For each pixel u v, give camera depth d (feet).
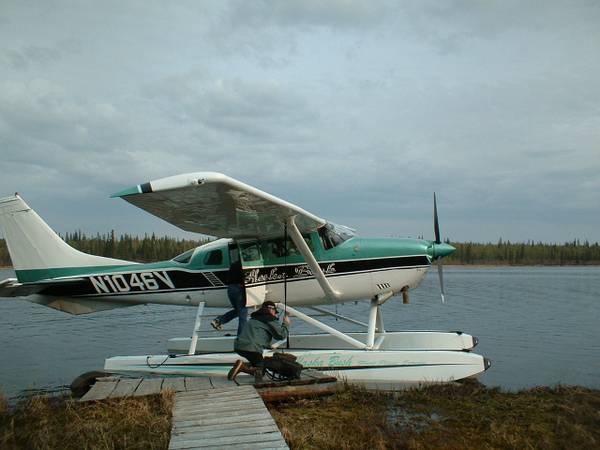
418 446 13.74
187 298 28.02
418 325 47.98
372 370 23.57
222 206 20.39
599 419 16.35
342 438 14.24
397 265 26.25
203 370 25.02
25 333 45.91
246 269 25.61
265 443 12.82
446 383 22.52
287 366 20.18
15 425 16.16
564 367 28.37
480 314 58.34
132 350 35.78
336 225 26.99
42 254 29.55
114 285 28.84
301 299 26.43
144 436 14.43
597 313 59.41
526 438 14.40
